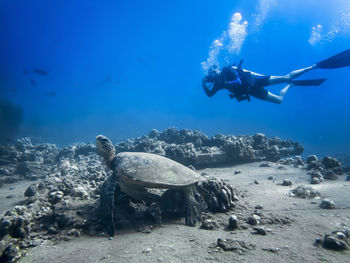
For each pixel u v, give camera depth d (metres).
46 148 5.97
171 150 3.84
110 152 2.19
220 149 4.35
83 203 2.11
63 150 5.46
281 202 2.17
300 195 2.32
